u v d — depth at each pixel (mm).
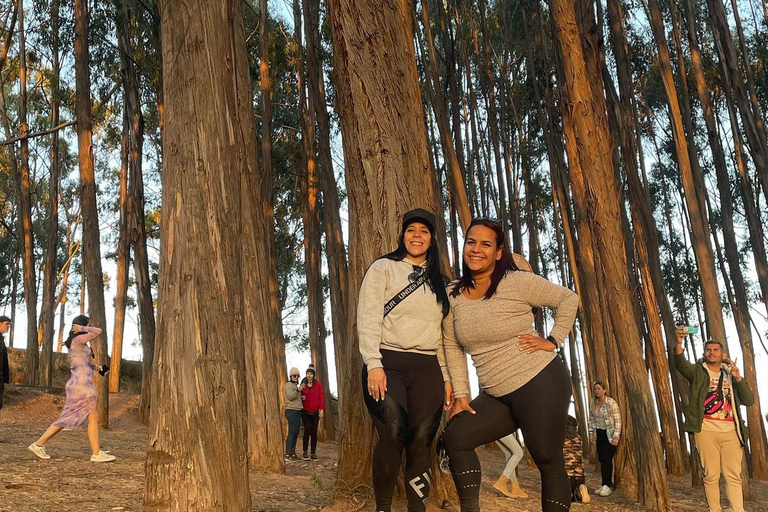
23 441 10680
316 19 18859
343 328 17844
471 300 3580
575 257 17828
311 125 19719
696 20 21438
